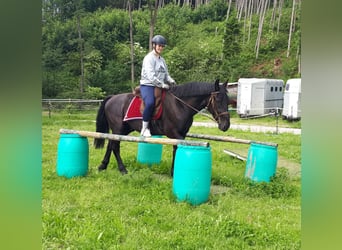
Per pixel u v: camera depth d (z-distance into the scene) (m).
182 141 4.52
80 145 5.59
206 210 4.13
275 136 12.16
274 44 28.72
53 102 19.64
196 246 3.20
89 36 31.69
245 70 26.59
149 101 5.28
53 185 5.07
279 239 3.36
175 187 4.46
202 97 5.22
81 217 3.97
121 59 29.59
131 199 4.53
